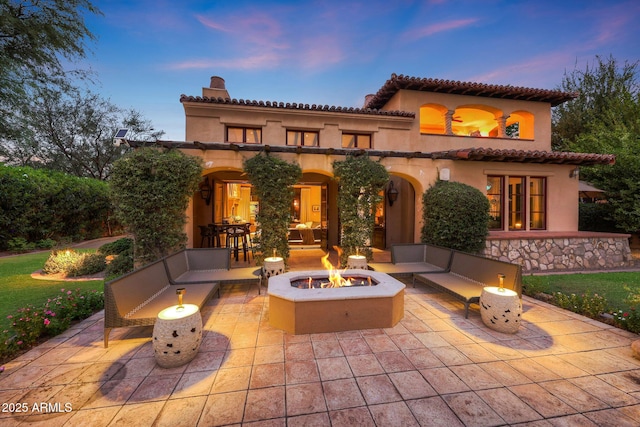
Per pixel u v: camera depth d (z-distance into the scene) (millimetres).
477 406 2283
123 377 2701
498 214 8805
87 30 10156
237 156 6840
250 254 9484
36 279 6605
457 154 7676
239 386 2561
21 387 2541
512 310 3604
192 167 6105
